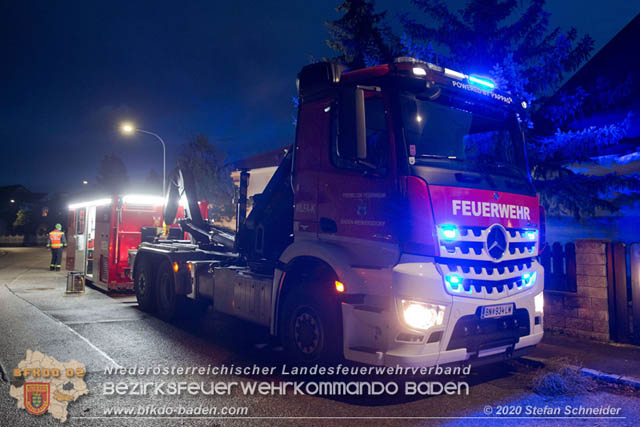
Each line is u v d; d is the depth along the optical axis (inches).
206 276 311.4
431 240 177.3
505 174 211.8
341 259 198.7
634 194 408.8
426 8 426.9
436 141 196.5
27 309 388.5
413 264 178.5
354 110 182.9
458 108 208.5
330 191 211.2
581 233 449.7
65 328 313.6
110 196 467.2
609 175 365.7
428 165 187.6
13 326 319.0
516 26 429.4
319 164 217.6
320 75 213.5
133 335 297.0
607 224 434.0
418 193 180.7
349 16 508.4
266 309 248.7
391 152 188.7
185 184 393.4
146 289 372.2
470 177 194.1
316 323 212.1
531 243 211.9
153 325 328.8
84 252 557.6
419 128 193.6
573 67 407.2
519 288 202.1
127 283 469.7
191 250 354.6
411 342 176.9
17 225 2364.7
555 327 295.3
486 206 192.5
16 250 1631.4
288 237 251.9
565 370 219.3
